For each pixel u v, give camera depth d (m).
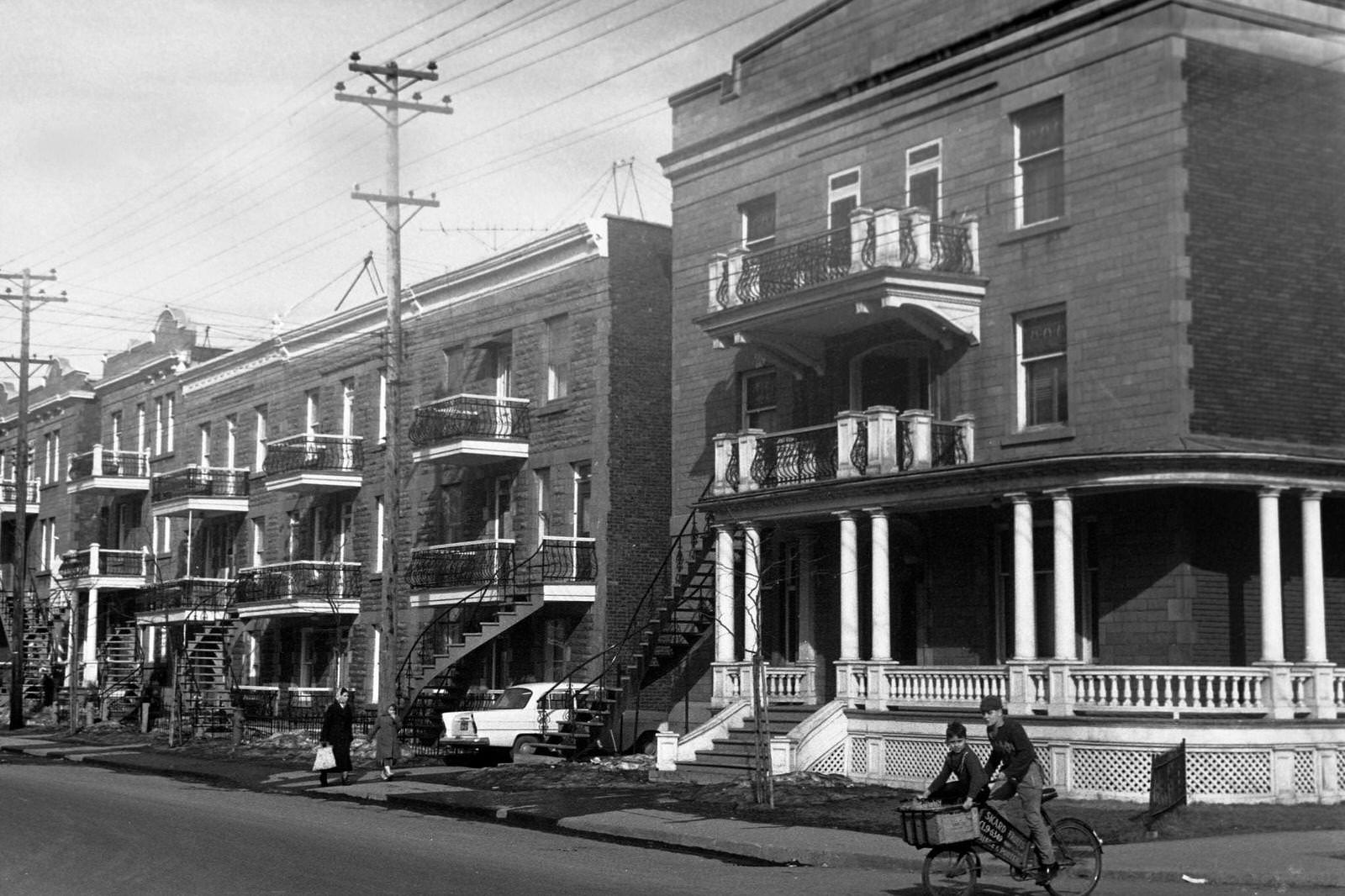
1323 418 25.80
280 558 51.78
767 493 29.58
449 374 43.75
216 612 52.06
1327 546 26.17
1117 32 25.77
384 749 32.03
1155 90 25.12
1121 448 25.20
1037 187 27.19
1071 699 24.28
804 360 31.11
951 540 28.48
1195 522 24.64
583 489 38.44
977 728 25.66
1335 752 23.73
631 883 17.11
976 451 27.53
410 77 34.88
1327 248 26.22
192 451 58.62
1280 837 20.03
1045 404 26.73
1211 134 25.17
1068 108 26.48
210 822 23.50
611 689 34.38
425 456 41.09
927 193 29.00
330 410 49.22
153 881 17.08
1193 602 24.44
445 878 17.31
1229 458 23.58
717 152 33.91
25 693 63.12
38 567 70.38
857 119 30.56
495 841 21.64
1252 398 25.12
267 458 49.78
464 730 34.53
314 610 45.88
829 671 30.55
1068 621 24.48
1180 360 24.52
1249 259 25.34
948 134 28.62
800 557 31.31
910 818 15.52
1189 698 24.47
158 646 57.25
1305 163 26.09
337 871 17.91
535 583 37.31
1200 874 17.08
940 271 27.27
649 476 37.94
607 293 37.84
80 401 67.19
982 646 27.72
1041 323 26.94
